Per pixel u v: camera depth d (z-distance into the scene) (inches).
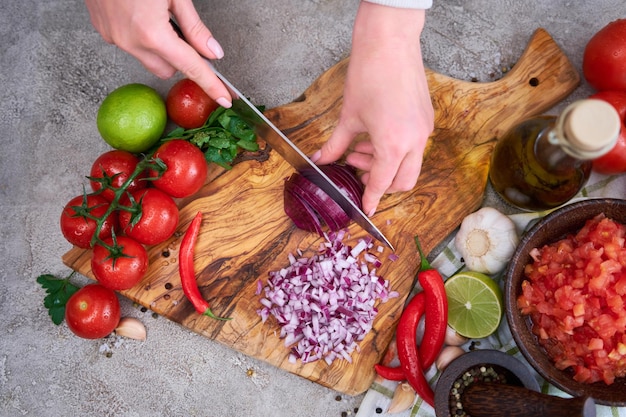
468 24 28.0
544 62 26.8
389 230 26.4
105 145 27.8
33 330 27.2
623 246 23.8
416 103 22.0
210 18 28.1
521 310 24.6
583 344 23.9
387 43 21.6
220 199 26.6
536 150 22.6
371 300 26.1
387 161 22.1
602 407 25.5
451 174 26.5
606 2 27.7
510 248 25.6
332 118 26.8
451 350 25.8
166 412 26.9
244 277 26.4
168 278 26.3
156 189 25.5
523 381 23.3
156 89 27.9
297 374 26.0
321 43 28.1
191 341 27.0
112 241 25.4
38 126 27.9
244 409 26.8
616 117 19.4
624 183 26.5
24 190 27.7
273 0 28.2
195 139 25.7
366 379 25.9
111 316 25.6
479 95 26.7
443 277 26.6
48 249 27.4
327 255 26.4
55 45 28.1
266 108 27.9
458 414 24.5
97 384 27.1
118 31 21.9
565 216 23.5
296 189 25.2
